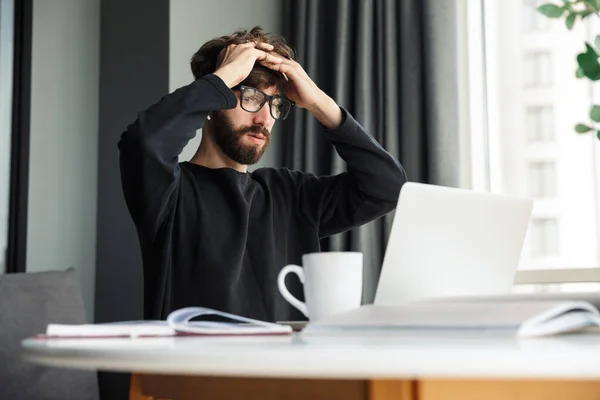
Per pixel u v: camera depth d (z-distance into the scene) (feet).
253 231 6.07
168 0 8.84
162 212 5.50
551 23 8.80
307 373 1.82
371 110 8.97
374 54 9.09
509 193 8.92
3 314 6.54
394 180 6.27
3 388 6.37
